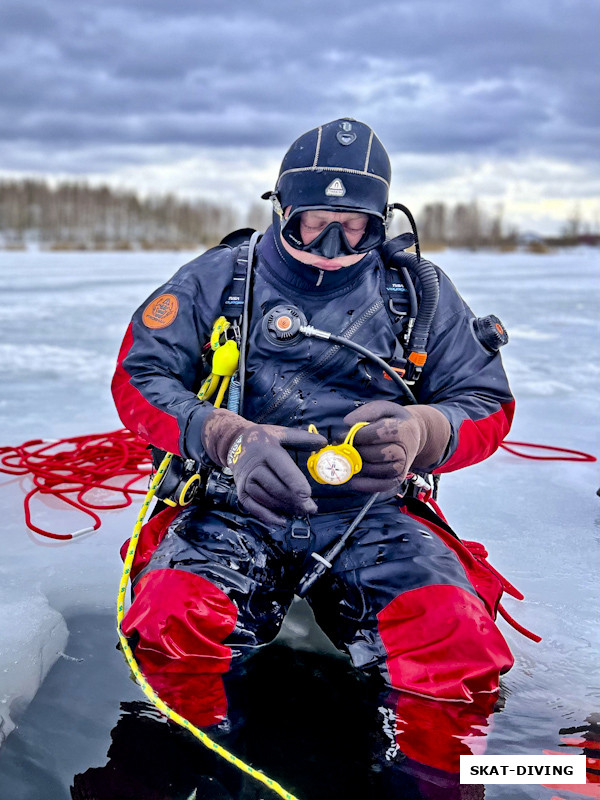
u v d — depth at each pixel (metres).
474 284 13.22
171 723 1.37
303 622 1.79
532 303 9.70
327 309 1.74
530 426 3.79
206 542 1.66
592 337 6.71
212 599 1.58
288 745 1.31
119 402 1.75
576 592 2.01
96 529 2.40
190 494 1.74
